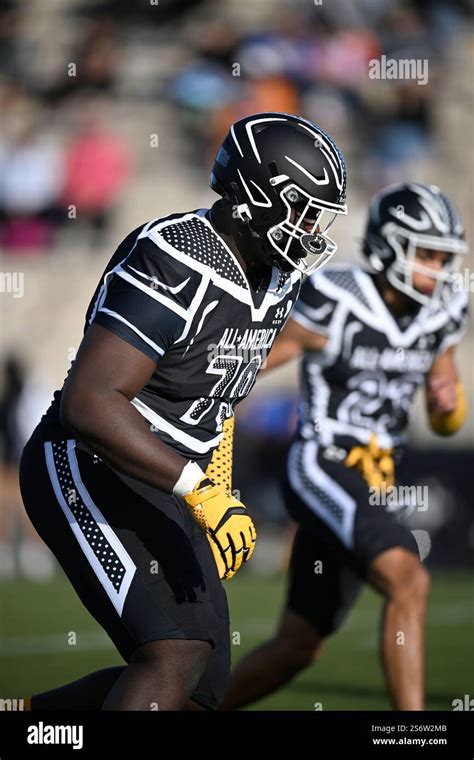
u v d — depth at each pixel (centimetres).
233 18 5278
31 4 5588
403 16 5147
